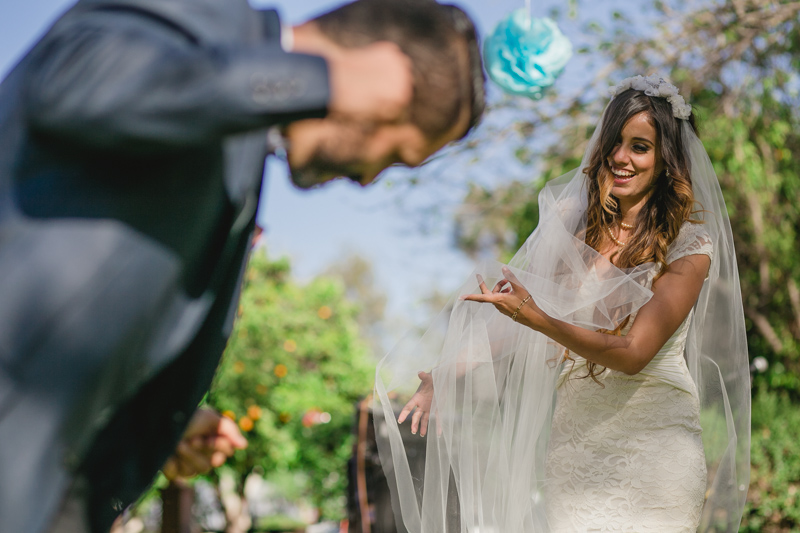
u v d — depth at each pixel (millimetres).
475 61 1132
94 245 994
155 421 1311
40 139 1008
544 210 2779
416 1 1113
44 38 1056
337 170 1129
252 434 9617
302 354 10172
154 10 1011
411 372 2775
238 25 1079
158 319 1084
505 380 2758
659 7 6516
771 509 5312
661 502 2439
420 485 2781
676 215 2641
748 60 6598
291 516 16078
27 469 982
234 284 1271
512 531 2613
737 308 2842
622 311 2461
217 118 952
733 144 6629
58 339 982
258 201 1236
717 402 2848
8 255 986
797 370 7320
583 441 2572
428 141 1093
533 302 2186
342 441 10023
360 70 1022
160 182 1033
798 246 7238
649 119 2678
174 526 2873
